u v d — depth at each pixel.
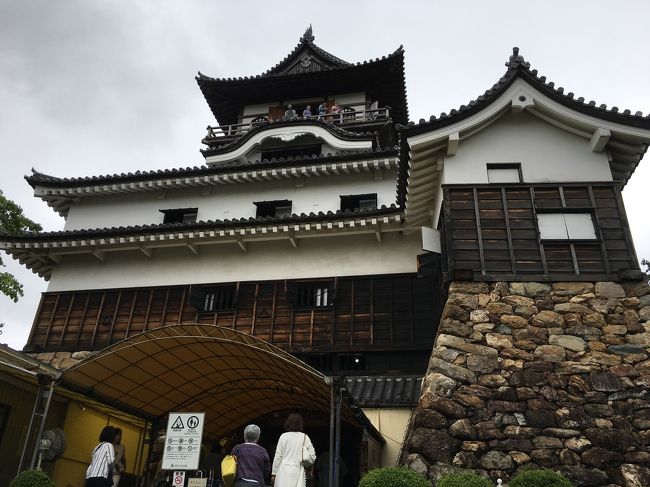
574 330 9.30
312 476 11.12
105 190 18.77
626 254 10.14
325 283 14.91
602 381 8.71
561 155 11.45
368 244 15.17
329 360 13.96
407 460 8.18
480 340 9.32
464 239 10.56
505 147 11.65
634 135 10.90
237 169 17.88
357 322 14.07
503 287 9.92
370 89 24.70
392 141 23.58
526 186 11.05
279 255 15.66
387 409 11.70
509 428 8.35
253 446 6.39
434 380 8.88
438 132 11.27
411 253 14.75
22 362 9.09
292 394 12.51
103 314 15.97
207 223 15.24
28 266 17.39
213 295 15.73
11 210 17.91
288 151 21.19
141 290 16.08
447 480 6.64
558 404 8.54
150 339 9.45
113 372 10.02
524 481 6.71
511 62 12.04
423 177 12.23
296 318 14.51
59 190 18.72
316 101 25.16
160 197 18.97
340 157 17.23
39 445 8.61
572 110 11.28
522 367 8.98
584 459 7.99
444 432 8.34
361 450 11.26
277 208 18.02
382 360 13.54
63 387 9.48
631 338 9.11
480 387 8.80
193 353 10.34
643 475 7.75
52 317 16.27
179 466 7.63
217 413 13.38
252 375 11.64
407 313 13.88
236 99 25.58
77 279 16.75
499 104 11.45
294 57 25.53
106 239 15.93
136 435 13.98
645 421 8.25
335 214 14.41
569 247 10.34
